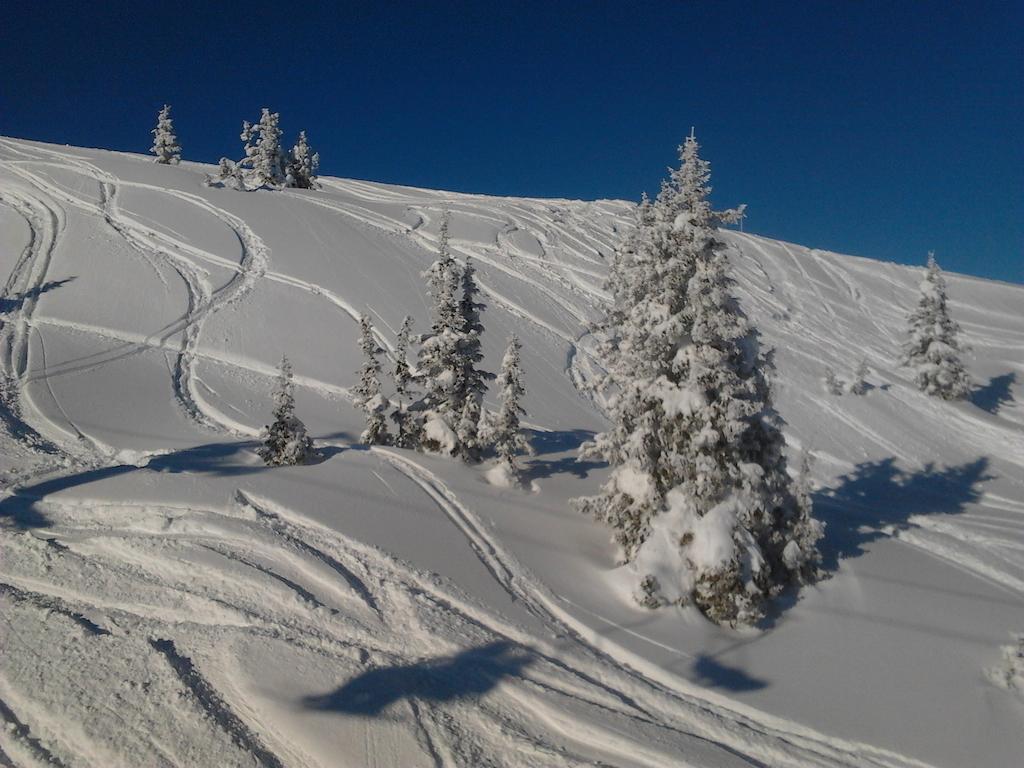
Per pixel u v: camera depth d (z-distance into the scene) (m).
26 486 11.30
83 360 20.86
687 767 6.95
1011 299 56.22
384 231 45.81
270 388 21.78
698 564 10.54
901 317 50.03
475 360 15.91
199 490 11.16
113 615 8.00
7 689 6.62
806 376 34.00
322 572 9.15
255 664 7.18
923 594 12.57
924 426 30.36
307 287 31.95
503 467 14.38
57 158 49.56
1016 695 9.59
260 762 6.03
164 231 35.62
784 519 12.04
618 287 17.77
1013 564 16.41
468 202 64.31
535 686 7.85
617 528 12.10
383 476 13.03
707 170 11.48
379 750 6.32
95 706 6.44
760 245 62.22
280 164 62.22
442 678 7.59
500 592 9.98
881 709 8.98
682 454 11.29
